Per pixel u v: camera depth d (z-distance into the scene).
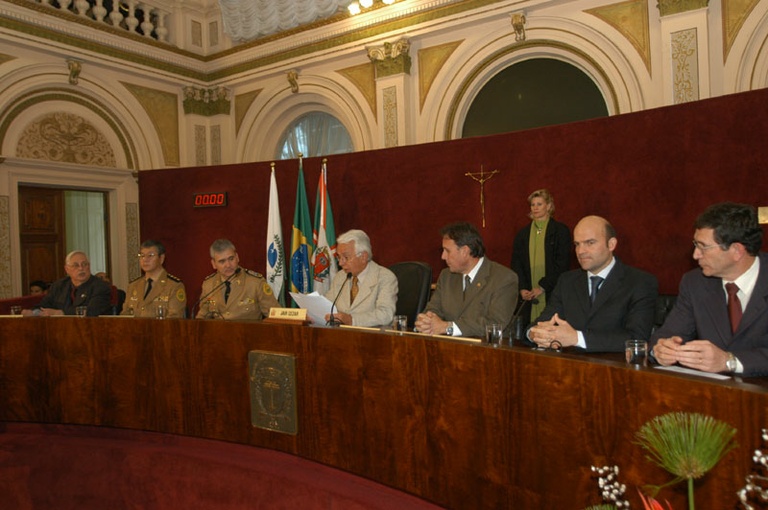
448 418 1.69
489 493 1.60
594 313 2.29
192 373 2.34
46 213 6.54
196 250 5.85
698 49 4.72
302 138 7.79
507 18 5.76
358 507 1.87
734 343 1.74
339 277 3.24
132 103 7.02
